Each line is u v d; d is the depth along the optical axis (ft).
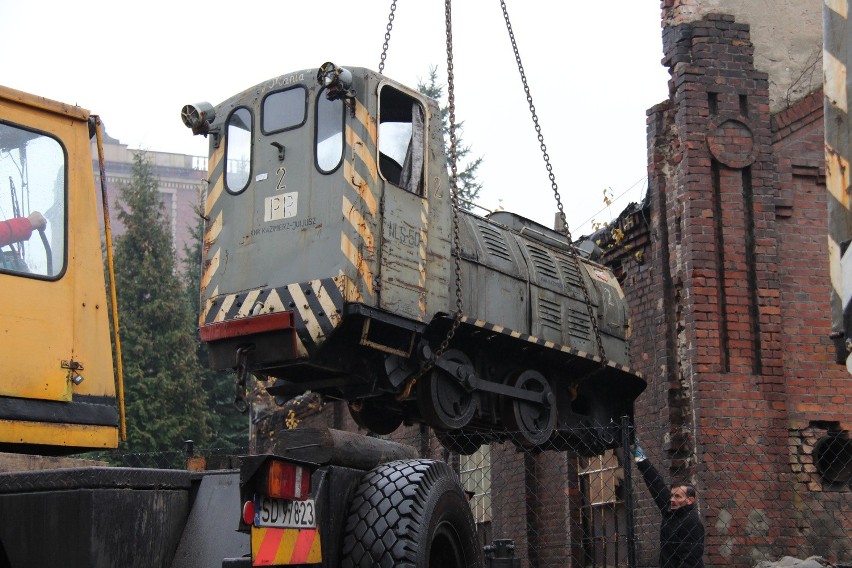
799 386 41.37
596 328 40.75
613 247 48.16
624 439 31.86
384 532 17.02
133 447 89.66
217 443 102.27
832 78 16.65
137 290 100.27
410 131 33.99
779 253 42.39
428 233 33.86
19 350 16.47
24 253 16.80
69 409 16.92
